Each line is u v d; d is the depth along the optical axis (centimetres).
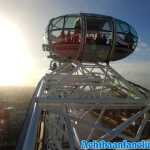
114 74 2102
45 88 1881
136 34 2194
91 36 1934
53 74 2123
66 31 1980
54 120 1758
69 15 2020
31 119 995
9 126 10388
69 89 2133
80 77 2127
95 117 3206
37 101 1219
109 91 2092
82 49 1969
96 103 1318
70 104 1321
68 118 1279
